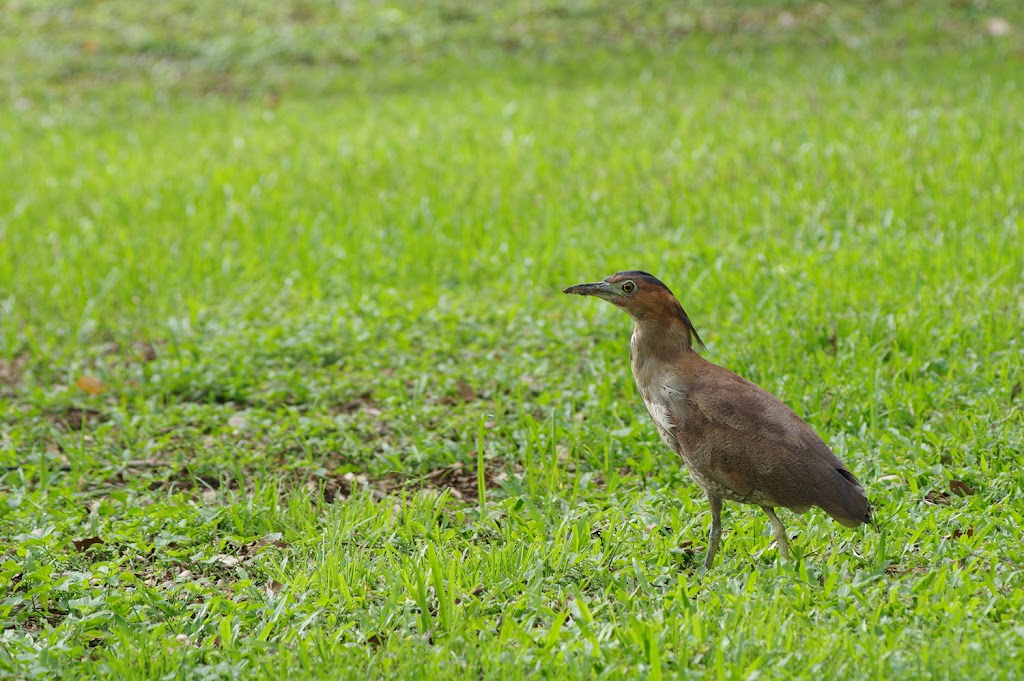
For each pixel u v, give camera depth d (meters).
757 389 8.41
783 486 7.95
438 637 7.62
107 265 16.50
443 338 13.32
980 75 23.02
